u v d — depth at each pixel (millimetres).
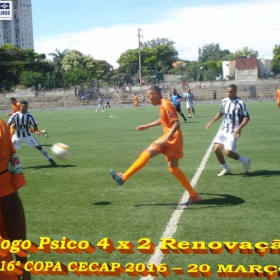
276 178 9125
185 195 7898
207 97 66562
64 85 82938
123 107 55719
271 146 14133
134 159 12578
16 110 16328
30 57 90125
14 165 2793
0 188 2721
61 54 96688
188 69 104188
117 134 20453
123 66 113438
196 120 26781
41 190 8750
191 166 10844
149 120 29297
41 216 6855
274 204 7125
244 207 7004
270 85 68125
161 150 7066
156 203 7426
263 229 5895
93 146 16031
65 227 6254
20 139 11672
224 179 9203
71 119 33656
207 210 6895
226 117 9344
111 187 8805
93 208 7242
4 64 85250
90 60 96312
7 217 2754
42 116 40062
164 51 114625
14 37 151000
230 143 9312
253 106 42469
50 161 11938
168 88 70812
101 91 71750
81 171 10820
